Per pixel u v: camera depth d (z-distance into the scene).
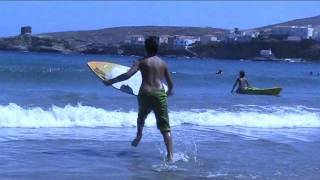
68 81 25.97
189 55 157.38
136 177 6.68
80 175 6.67
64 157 7.83
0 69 30.55
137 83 9.34
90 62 9.76
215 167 7.47
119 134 10.44
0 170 6.75
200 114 13.75
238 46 153.88
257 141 10.10
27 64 53.78
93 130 10.87
